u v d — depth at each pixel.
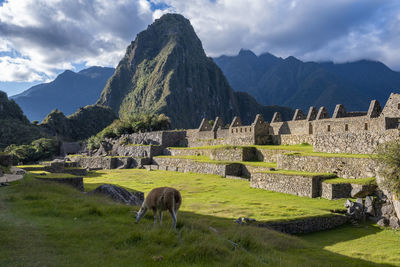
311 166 32.38
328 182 26.69
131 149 84.81
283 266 10.30
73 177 27.97
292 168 34.75
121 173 60.66
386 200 22.59
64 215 13.01
